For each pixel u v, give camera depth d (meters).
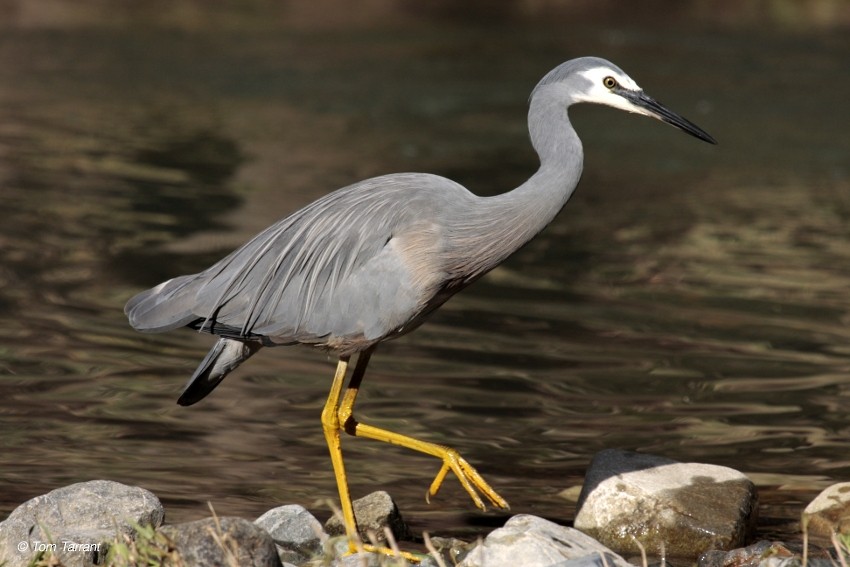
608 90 9.48
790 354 13.83
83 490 8.41
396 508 9.11
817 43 42.28
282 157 24.70
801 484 10.09
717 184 24.16
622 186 23.81
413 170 23.89
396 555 7.35
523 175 23.94
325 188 21.86
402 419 11.48
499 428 11.30
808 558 7.89
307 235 9.02
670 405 12.05
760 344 14.20
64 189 20.84
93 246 17.23
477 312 15.40
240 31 42.41
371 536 8.42
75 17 43.00
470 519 9.35
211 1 48.81
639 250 18.89
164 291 9.37
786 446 10.95
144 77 33.50
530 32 44.16
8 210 19.12
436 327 14.72
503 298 16.11
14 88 30.78
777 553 8.14
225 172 23.03
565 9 50.75
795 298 16.27
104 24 42.16
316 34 42.53
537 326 14.81
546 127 9.41
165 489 9.55
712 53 39.88
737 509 9.06
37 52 36.22
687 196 23.00
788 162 26.38
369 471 10.29
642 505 9.09
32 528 8.04
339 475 8.82
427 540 7.28
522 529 8.04
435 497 9.78
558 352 13.78
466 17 48.09
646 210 21.72
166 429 10.96
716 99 32.81
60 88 31.23
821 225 20.80
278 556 7.52
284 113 29.88
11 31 39.59
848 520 9.07
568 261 18.19
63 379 12.17
